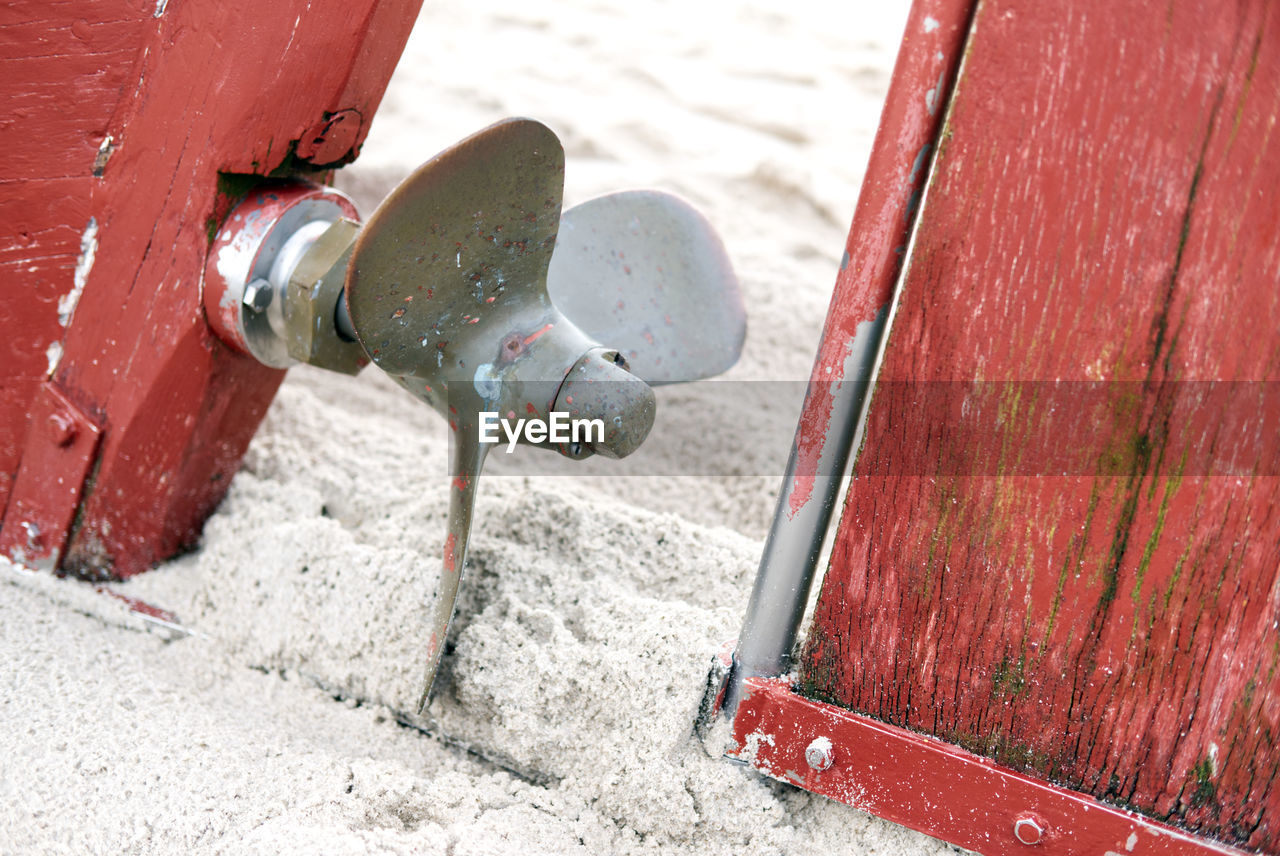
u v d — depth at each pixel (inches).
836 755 57.2
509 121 55.7
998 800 54.4
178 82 67.8
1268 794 50.9
